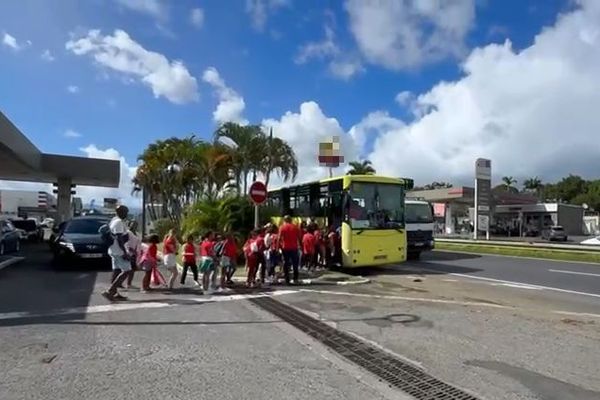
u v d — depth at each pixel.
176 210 40.72
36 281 13.78
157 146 40.12
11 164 28.75
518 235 66.75
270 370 6.13
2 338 7.52
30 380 5.65
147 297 11.55
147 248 12.59
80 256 16.30
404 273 17.53
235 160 31.95
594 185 98.44
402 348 7.17
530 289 13.65
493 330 8.25
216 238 13.77
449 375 5.98
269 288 13.26
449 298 11.73
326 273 15.96
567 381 5.77
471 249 29.20
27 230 33.75
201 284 13.78
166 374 5.91
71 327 8.30
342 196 17.06
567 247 25.66
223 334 7.98
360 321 9.02
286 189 21.48
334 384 5.65
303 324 8.77
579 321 8.97
